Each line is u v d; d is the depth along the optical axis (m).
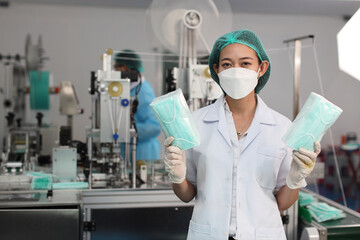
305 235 1.95
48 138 3.20
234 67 1.26
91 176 2.32
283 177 1.33
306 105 1.16
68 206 1.98
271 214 1.28
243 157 1.28
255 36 1.31
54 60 5.56
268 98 5.18
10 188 2.19
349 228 2.03
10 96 4.46
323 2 5.02
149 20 2.50
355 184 5.26
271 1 5.04
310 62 5.68
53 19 5.54
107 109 2.27
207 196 1.28
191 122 1.18
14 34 5.48
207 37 2.48
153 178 2.41
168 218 2.16
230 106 1.35
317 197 2.56
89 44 5.59
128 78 2.30
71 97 3.44
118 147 2.34
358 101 5.83
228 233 1.25
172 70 2.49
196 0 2.45
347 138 5.68
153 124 2.94
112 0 5.26
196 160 1.34
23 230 1.85
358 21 2.56
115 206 2.11
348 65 2.66
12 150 3.05
